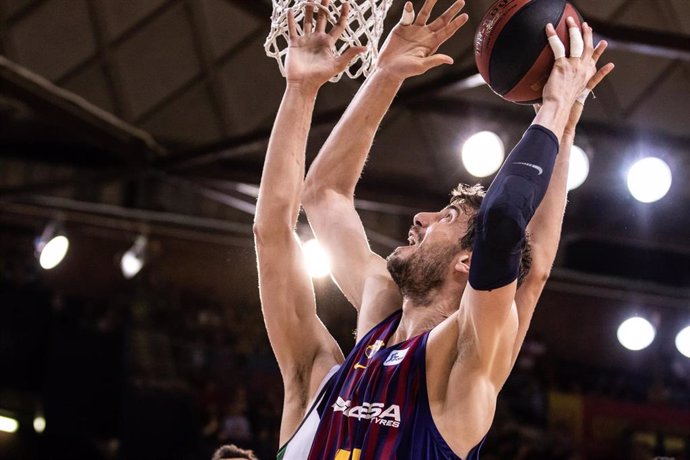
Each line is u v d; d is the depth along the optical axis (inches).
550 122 85.3
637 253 544.7
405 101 318.3
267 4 304.5
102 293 578.6
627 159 360.5
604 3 286.7
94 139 358.6
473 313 78.2
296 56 96.9
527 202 78.3
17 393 480.7
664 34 274.4
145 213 490.9
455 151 367.2
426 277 87.9
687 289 504.7
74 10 326.0
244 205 393.7
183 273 589.9
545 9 93.0
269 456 458.3
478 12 293.7
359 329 93.7
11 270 541.3
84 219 527.8
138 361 483.5
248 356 507.2
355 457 78.4
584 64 90.8
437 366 79.9
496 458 466.3
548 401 509.0
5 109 410.6
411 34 103.9
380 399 80.0
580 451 498.3
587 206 387.5
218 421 471.5
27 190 413.7
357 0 112.1
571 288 531.5
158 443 454.3
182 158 359.6
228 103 354.3
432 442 77.6
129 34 335.0
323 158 107.0
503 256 76.8
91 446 469.1
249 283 591.8
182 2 328.5
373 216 513.7
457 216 90.0
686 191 370.3
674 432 509.7
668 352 586.9
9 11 321.4
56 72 339.3
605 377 576.4
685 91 329.7
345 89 338.3
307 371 91.8
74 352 480.4
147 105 354.6
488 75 96.8
